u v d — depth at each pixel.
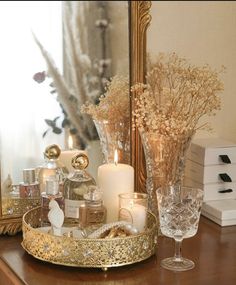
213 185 1.37
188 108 1.27
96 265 1.05
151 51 1.60
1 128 1.45
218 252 1.16
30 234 1.11
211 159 1.35
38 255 1.09
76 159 1.26
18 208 1.29
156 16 1.60
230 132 1.43
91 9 2.14
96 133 1.54
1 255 1.15
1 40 1.68
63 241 1.05
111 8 2.03
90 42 2.10
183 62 1.56
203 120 1.48
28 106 1.63
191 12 1.55
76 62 2.04
